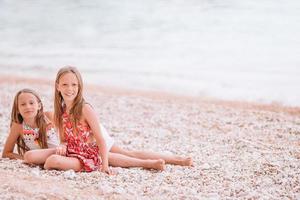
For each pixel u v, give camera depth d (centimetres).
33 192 509
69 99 625
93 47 1867
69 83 623
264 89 1273
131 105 1082
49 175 586
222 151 734
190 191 547
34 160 625
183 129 879
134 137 833
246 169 634
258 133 838
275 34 1886
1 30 2309
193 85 1330
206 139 811
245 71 1461
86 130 634
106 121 947
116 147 678
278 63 1526
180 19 2286
